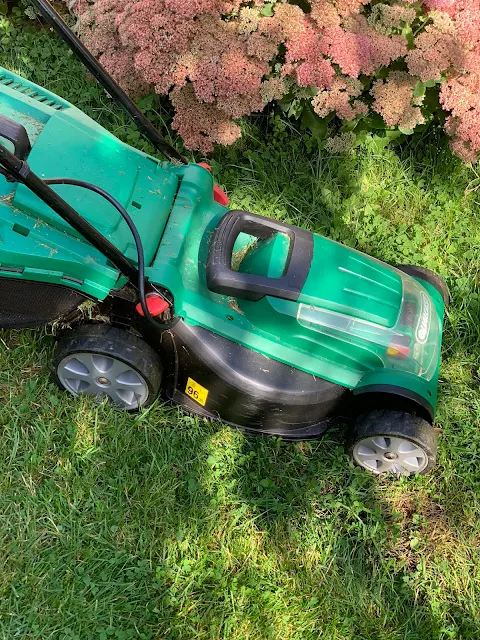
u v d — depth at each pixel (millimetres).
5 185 921
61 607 900
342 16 1227
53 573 924
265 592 971
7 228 908
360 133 1397
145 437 1056
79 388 1069
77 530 961
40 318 987
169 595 946
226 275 929
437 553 1068
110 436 1042
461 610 1023
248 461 1085
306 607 975
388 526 1077
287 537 1034
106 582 934
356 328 984
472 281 1389
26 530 947
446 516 1106
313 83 1203
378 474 1123
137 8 1179
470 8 1257
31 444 1015
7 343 1101
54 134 978
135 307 942
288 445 1122
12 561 921
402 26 1265
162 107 1363
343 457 1117
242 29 1187
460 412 1224
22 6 1453
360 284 1002
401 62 1279
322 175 1432
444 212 1462
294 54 1190
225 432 1098
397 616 1005
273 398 1000
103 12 1253
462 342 1313
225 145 1315
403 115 1274
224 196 1152
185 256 988
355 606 992
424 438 1017
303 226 1381
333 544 1039
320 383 1017
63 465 1013
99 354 964
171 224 993
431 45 1228
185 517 1013
